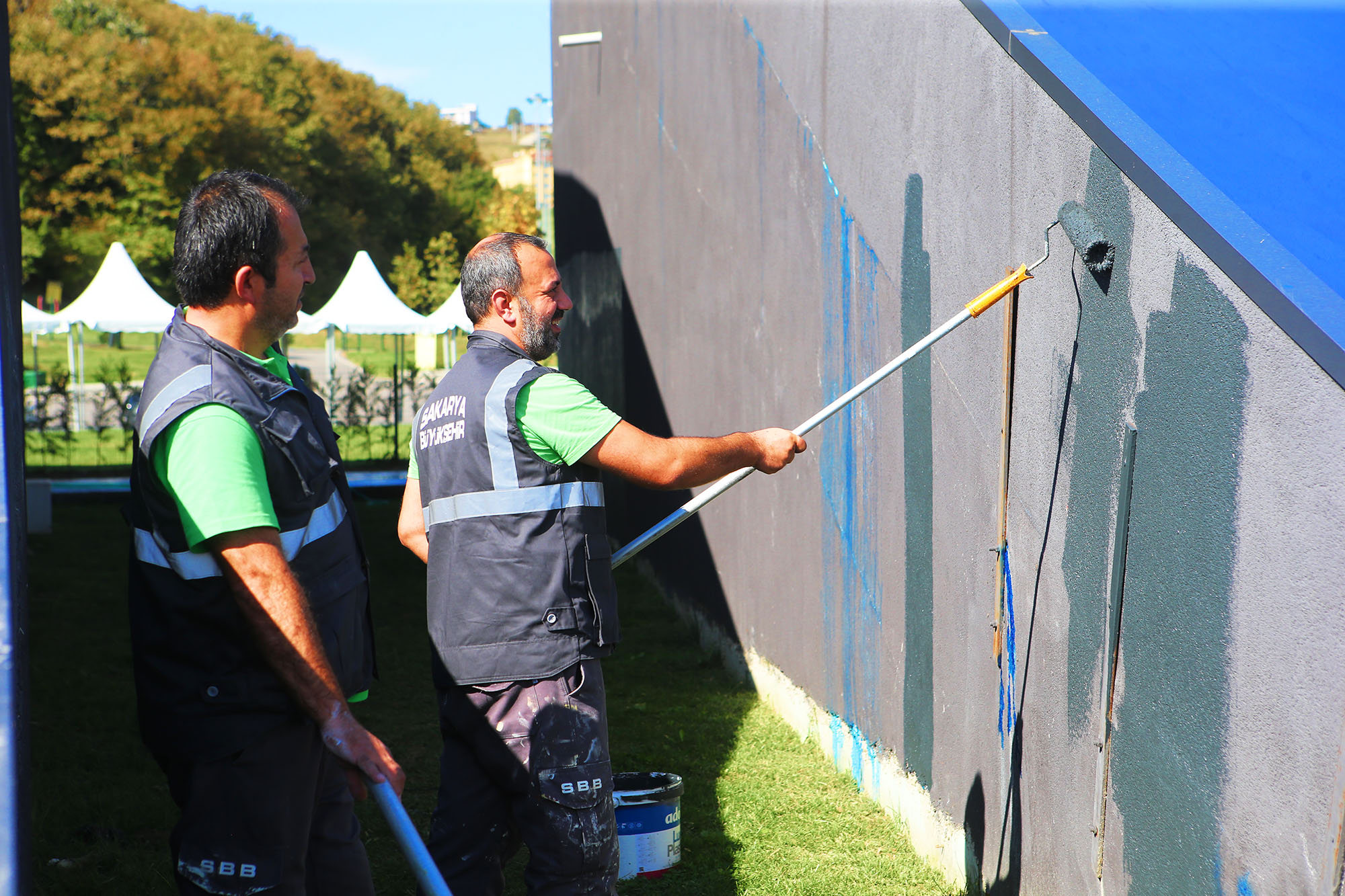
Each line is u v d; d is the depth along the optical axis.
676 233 6.44
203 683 1.84
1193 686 1.97
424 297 45.31
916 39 3.26
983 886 3.00
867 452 3.81
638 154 7.26
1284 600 1.71
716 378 5.72
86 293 14.62
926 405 3.29
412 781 4.22
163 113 37.06
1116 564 2.23
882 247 3.59
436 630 2.52
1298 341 1.64
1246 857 1.81
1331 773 1.59
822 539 4.33
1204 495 1.93
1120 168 2.17
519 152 104.62
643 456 2.39
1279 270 1.74
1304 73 2.19
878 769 3.83
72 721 4.92
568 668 2.43
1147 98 2.27
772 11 4.70
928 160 3.20
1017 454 2.72
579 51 8.76
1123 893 2.24
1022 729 2.73
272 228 1.91
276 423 1.91
